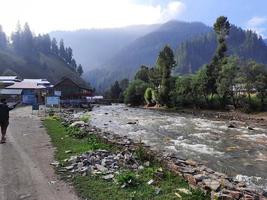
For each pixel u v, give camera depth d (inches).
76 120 1562.5
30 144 861.8
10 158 697.6
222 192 470.9
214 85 3447.3
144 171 584.7
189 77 3818.9
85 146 808.3
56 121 1460.4
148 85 5000.0
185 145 1245.7
